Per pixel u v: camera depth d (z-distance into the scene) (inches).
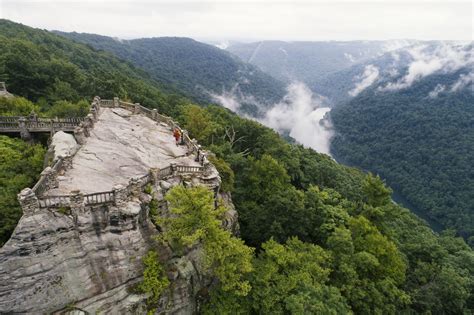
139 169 1059.9
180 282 976.3
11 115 1556.3
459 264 1873.8
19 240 698.8
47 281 740.0
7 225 850.8
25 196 705.6
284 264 1095.0
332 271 1261.1
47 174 824.9
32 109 1747.0
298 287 1046.4
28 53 3036.4
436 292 1545.3
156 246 941.2
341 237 1333.7
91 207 798.5
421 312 1487.5
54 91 2476.6
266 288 1004.6
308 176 2492.6
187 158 1242.6
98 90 2792.8
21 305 718.5
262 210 1508.4
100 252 818.2
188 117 2445.9
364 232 1503.4
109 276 833.5
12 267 698.8
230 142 2564.0
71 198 764.6
